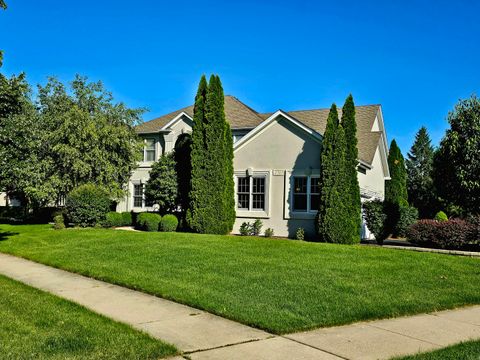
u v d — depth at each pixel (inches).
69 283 387.9
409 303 325.1
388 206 744.3
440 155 669.3
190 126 1060.5
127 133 986.1
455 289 382.6
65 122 912.3
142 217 839.1
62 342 225.6
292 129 804.6
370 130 1037.2
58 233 720.3
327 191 712.4
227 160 808.9
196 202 788.0
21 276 417.4
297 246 591.2
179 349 221.6
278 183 810.8
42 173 917.8
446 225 643.5
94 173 957.8
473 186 628.1
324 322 273.0
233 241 624.1
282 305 307.4
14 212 1252.5
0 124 608.4
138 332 245.8
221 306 301.9
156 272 417.4
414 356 215.2
